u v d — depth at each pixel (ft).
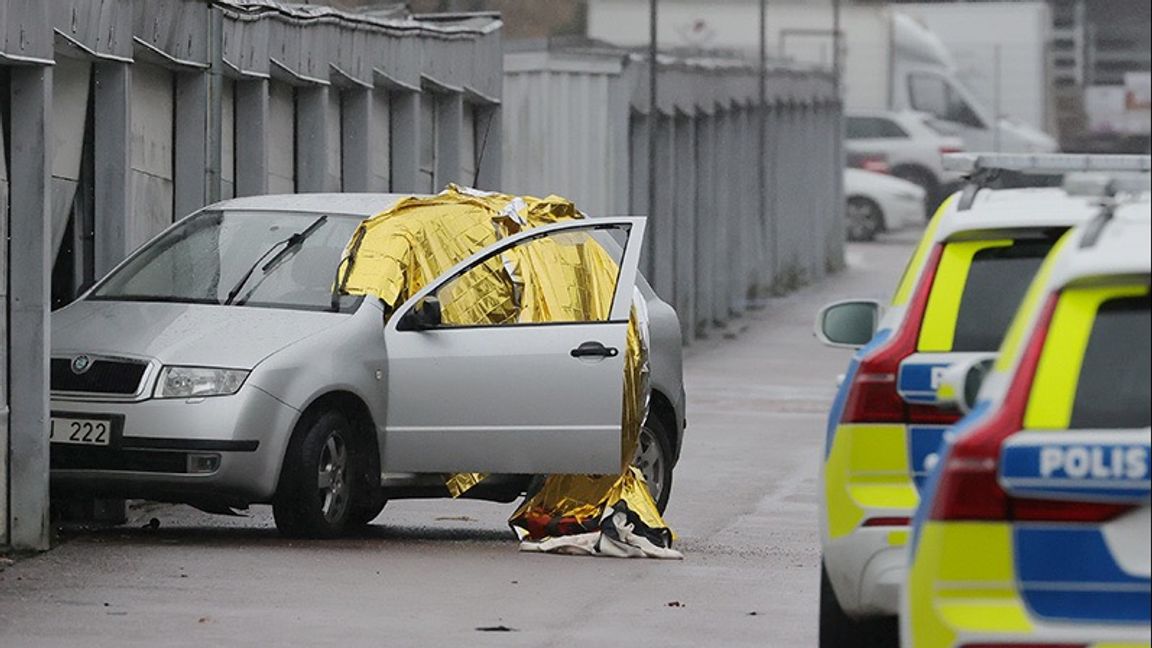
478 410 151.12
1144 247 70.44
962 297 99.19
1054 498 69.41
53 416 146.30
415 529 164.25
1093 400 70.33
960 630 69.67
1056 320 71.36
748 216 460.55
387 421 151.23
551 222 163.22
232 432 143.54
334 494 150.20
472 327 151.84
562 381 150.30
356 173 233.55
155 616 120.78
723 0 595.88
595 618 122.72
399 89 247.09
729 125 432.25
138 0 170.09
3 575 134.21
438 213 158.92
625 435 151.84
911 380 97.96
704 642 115.34
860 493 97.91
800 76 512.22
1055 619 69.36
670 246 376.48
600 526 149.79
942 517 70.33
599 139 330.95
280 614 122.01
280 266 156.87
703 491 195.93
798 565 146.82
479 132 284.61
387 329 151.94
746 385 317.42
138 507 172.65
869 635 102.01
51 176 149.69
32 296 142.31
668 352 165.58
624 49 349.00
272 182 211.41
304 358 146.41
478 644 113.70
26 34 139.03
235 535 154.40
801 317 445.37
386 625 119.03
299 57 209.87
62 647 111.65
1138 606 68.85
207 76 186.09
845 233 624.18
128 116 169.17
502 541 157.38
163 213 184.14
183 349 146.30
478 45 274.57
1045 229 98.68
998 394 71.97
